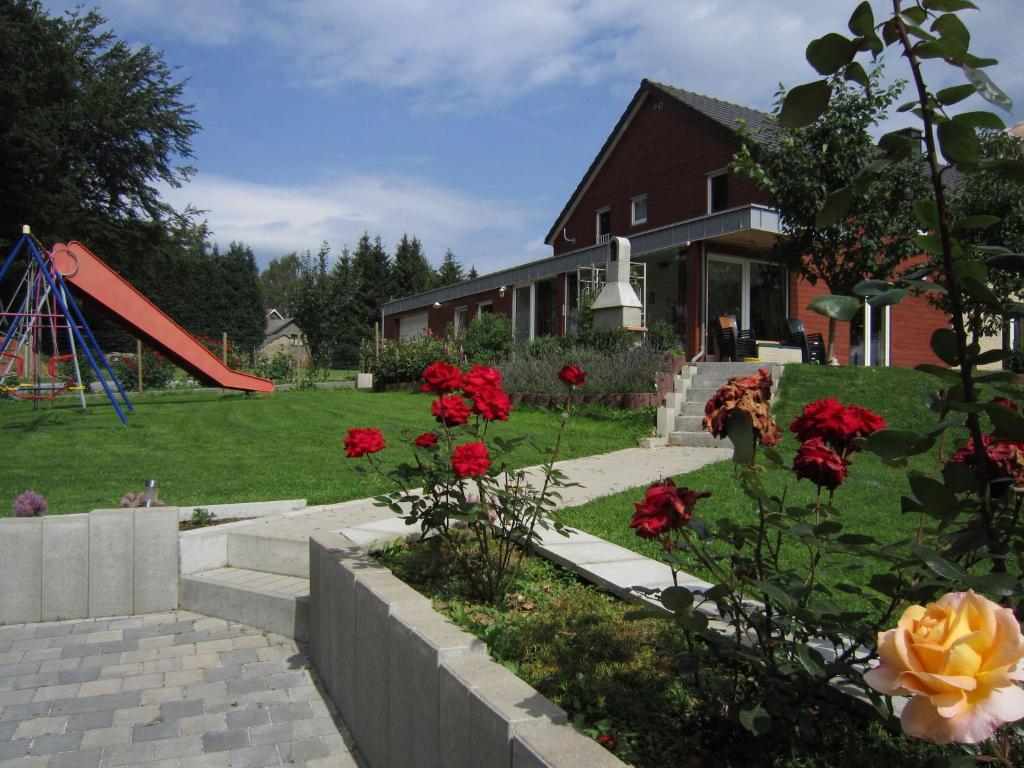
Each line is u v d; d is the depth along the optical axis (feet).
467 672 6.98
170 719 11.14
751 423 6.05
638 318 47.47
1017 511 5.22
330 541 12.99
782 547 12.85
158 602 16.11
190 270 118.11
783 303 56.54
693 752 6.39
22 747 10.32
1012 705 3.01
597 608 10.09
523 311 69.87
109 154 99.76
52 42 87.66
